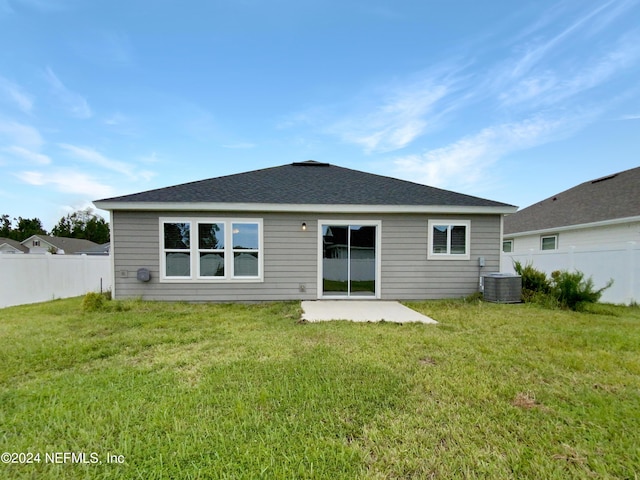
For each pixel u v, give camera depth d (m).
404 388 3.04
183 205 7.99
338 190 9.38
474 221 8.76
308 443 2.21
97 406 2.73
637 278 7.55
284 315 6.66
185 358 3.91
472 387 3.04
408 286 8.70
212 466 2.00
